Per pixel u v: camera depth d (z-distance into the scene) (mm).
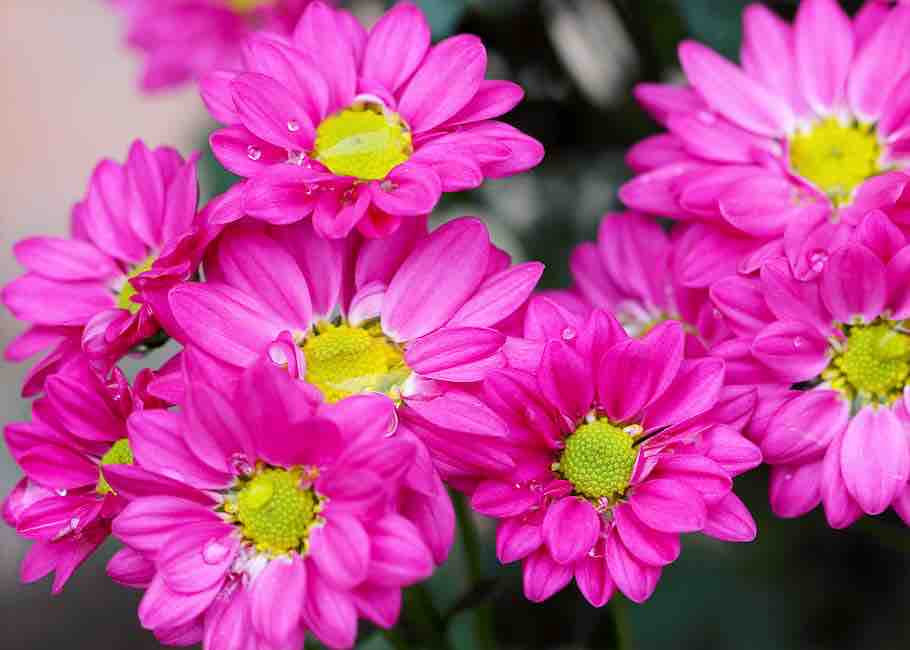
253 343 457
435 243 465
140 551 445
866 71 513
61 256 512
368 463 434
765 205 490
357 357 464
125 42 681
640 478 453
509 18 588
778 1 568
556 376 454
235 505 452
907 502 475
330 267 466
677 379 459
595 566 458
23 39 1107
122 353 483
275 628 437
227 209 456
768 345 465
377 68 483
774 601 591
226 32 665
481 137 469
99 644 755
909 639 584
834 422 476
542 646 594
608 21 598
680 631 594
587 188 616
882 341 470
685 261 485
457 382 456
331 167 470
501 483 453
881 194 468
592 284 522
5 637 761
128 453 475
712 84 513
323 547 436
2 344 867
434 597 609
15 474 809
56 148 1031
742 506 455
